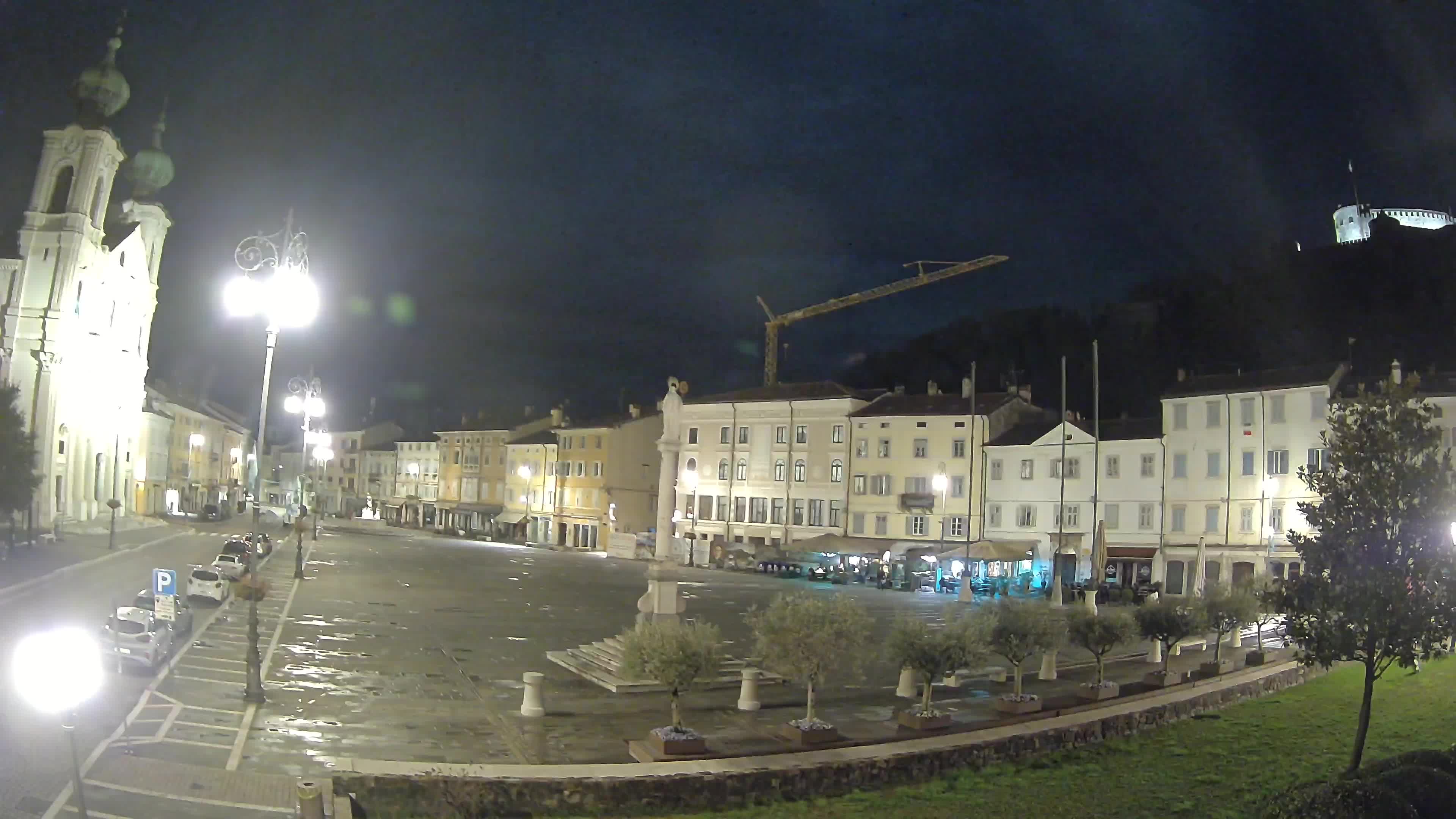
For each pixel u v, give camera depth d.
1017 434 78.88
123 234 87.00
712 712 22.64
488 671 27.92
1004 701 22.45
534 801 15.74
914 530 83.38
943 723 20.41
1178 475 67.00
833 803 16.44
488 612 43.09
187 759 17.30
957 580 71.75
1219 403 65.25
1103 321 115.31
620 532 110.38
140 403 91.31
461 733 20.05
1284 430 61.94
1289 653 32.38
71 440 75.00
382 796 15.67
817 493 89.75
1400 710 22.58
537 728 20.70
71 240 73.81
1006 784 17.64
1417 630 14.76
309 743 18.86
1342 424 16.06
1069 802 16.55
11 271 73.00
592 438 113.88
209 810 14.70
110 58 77.44
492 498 134.38
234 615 37.25
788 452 92.19
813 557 83.75
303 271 24.62
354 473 162.88
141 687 23.22
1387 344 93.38
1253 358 101.38
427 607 43.88
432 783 15.68
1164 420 68.44
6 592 40.28
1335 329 98.06
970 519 79.38
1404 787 13.33
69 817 14.06
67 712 11.79
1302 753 19.50
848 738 19.22
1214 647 35.94
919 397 89.62
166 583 26.61
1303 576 16.02
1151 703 23.33
